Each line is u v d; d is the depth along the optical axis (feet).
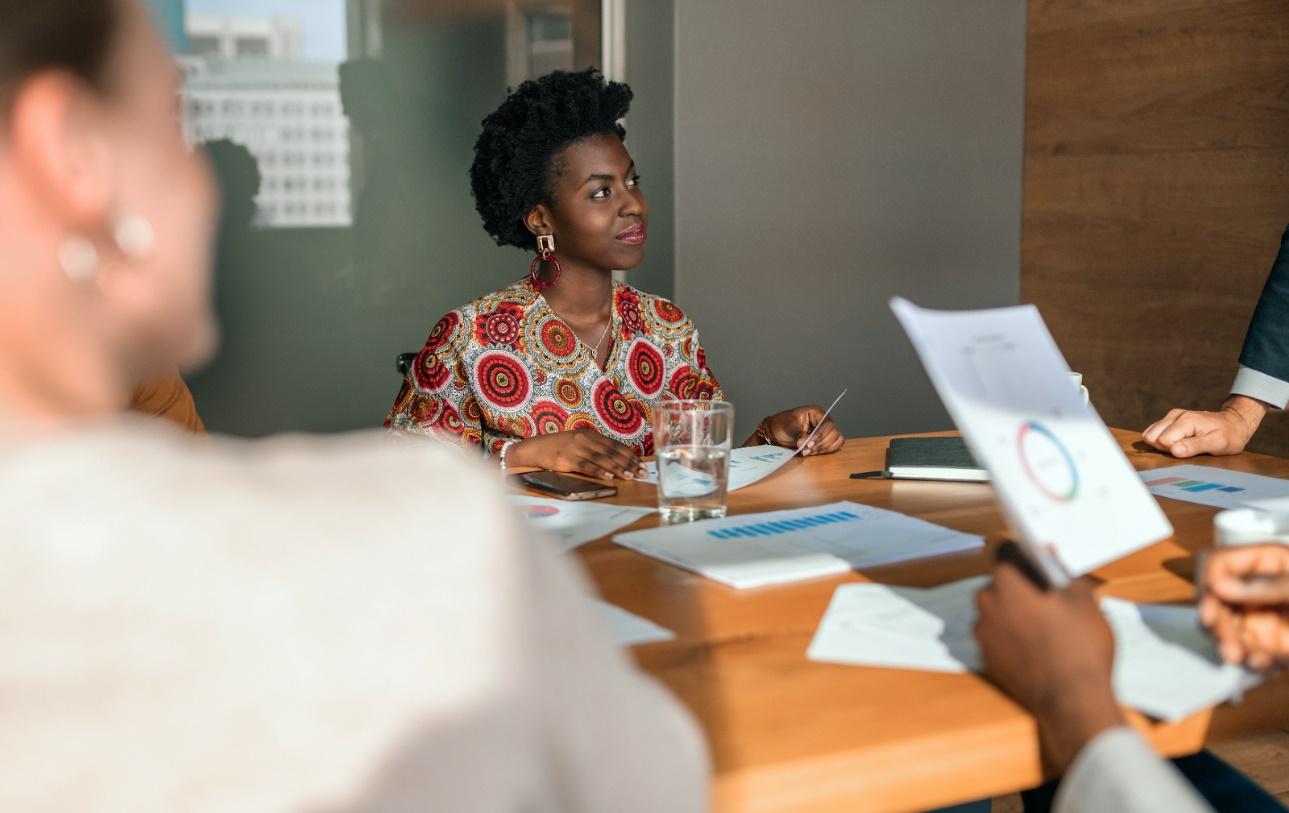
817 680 2.85
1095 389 12.00
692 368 7.00
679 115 11.06
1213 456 5.71
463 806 1.32
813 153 11.66
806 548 3.97
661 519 4.51
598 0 10.82
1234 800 3.68
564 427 6.51
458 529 1.40
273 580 1.31
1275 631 2.79
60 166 1.42
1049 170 12.32
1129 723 2.63
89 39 1.45
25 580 1.28
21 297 1.45
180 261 1.57
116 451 1.39
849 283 12.05
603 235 6.54
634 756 1.52
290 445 1.51
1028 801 4.01
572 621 1.48
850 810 2.47
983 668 2.88
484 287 10.90
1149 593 3.50
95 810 1.25
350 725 1.29
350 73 10.18
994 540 4.10
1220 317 10.62
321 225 10.27
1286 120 9.89
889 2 11.76
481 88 10.63
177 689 1.27
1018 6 12.39
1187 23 10.69
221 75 9.78
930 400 12.62
